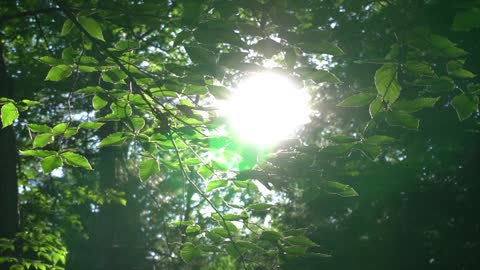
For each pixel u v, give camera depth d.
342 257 16.83
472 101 3.44
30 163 15.79
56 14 4.97
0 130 8.76
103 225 24.19
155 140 4.38
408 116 3.40
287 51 3.27
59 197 16.64
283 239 4.25
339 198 17.55
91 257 23.92
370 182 16.47
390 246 16.88
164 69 3.80
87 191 17.12
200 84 3.63
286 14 3.18
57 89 15.26
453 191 16.94
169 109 4.18
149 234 28.20
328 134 20.77
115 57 3.76
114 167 22.12
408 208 17.14
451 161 16.48
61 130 4.18
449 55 3.12
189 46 3.35
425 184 17.45
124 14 3.67
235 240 4.48
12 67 15.51
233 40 3.29
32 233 9.21
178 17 3.47
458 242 16.67
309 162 3.95
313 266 16.66
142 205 26.55
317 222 18.27
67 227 15.12
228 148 3.96
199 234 4.57
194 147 4.82
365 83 5.93
